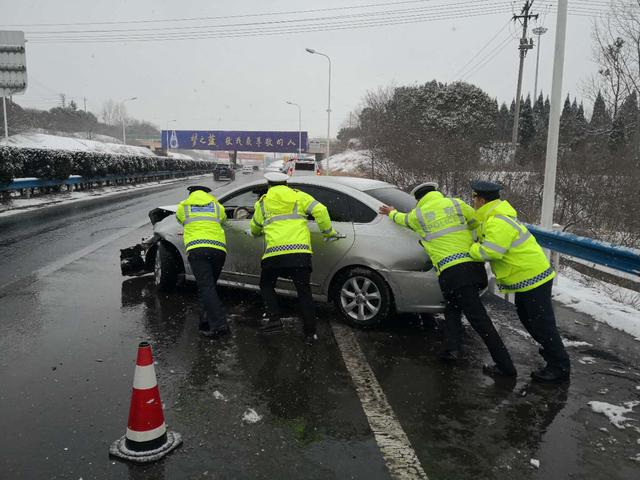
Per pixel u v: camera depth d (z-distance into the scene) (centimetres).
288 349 445
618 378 404
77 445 291
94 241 993
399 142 2025
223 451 288
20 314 527
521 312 418
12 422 315
